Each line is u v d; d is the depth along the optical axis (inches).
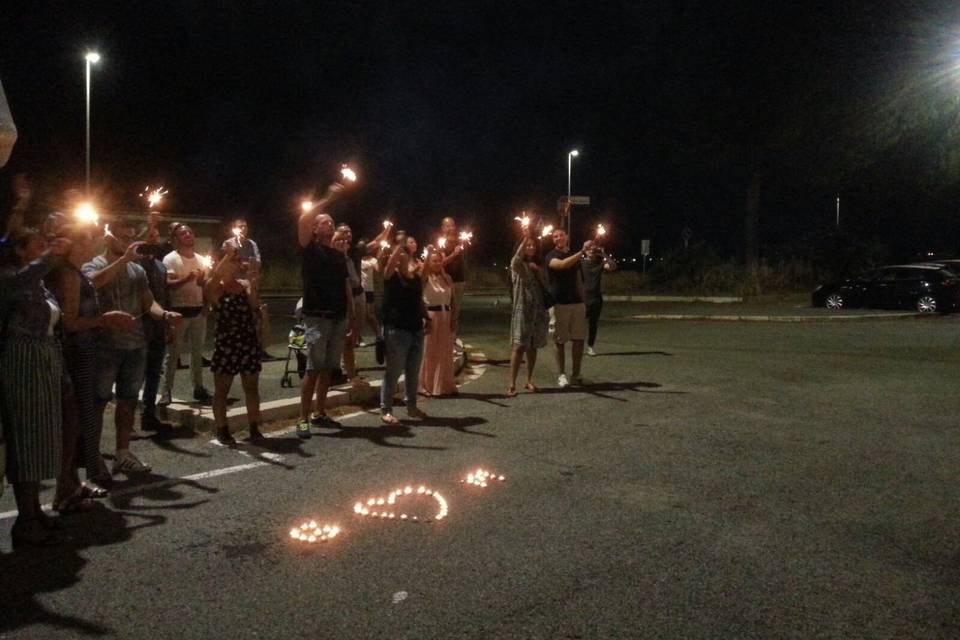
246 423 328.8
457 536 211.0
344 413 358.9
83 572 189.2
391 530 215.6
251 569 190.7
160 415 339.6
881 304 949.2
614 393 406.3
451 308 403.5
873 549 202.1
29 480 199.8
